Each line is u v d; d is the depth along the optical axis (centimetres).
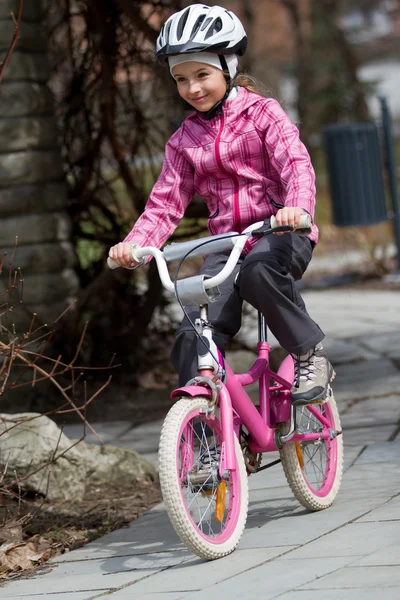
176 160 650
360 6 4594
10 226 1170
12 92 1172
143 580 569
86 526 751
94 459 861
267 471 813
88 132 1271
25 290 1168
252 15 3269
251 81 640
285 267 604
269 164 631
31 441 823
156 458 941
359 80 3394
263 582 521
